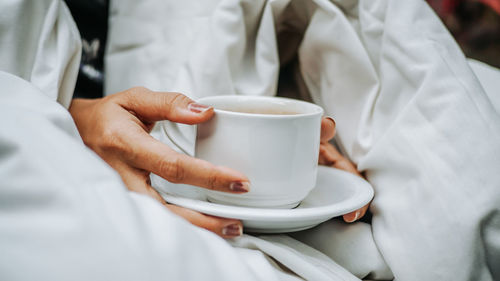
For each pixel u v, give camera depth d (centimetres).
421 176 38
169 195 36
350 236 40
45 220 24
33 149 26
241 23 47
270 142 35
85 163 27
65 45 41
